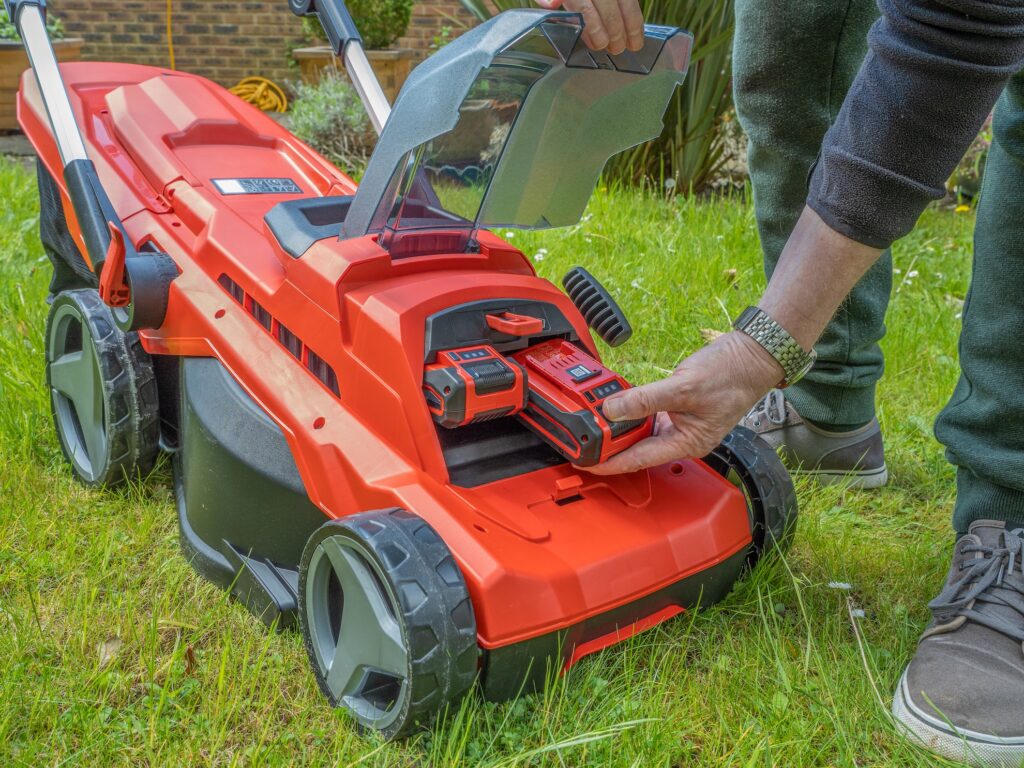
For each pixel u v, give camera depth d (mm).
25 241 3242
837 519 1953
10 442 1975
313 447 1425
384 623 1229
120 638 1480
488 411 1391
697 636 1529
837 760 1306
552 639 1271
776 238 1959
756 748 1259
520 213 1644
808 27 1721
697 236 3453
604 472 1408
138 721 1288
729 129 4461
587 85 1490
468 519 1313
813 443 2098
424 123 1331
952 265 3531
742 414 1322
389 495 1334
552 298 1580
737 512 1517
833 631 1577
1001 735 1282
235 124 2004
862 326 1968
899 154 1130
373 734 1269
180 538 1701
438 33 7320
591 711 1344
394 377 1381
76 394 1888
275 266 1603
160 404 1961
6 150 5176
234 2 7504
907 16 1090
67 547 1688
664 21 3961
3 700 1302
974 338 1451
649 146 4270
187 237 1732
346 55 2035
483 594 1221
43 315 2570
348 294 1447
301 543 1506
